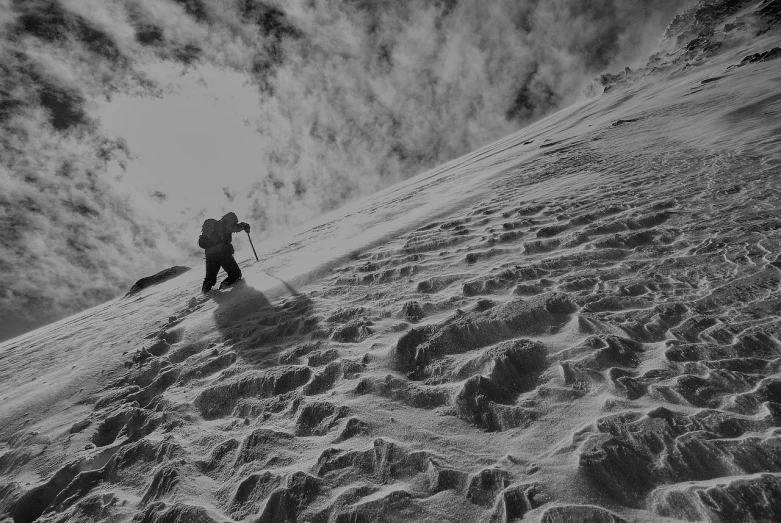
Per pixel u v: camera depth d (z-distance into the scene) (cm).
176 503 183
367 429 213
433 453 188
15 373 522
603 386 214
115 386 357
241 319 456
